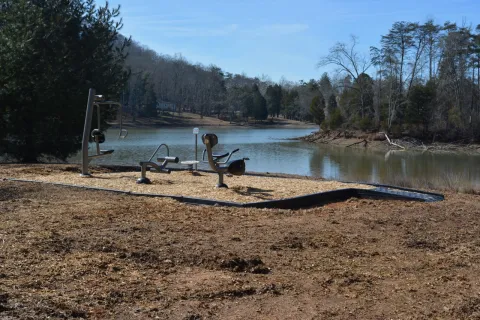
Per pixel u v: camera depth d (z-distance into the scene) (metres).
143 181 10.45
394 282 4.78
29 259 4.91
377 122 54.09
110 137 48.19
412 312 4.04
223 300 4.15
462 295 4.45
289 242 6.02
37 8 16.89
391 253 5.79
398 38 56.19
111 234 6.05
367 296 4.38
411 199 9.73
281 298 4.26
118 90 18.52
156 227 6.55
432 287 4.66
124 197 8.82
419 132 51.22
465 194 11.79
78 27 17.88
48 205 7.82
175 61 128.62
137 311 3.80
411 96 51.91
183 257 5.23
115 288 4.24
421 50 55.88
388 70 56.78
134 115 87.94
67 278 4.42
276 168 25.38
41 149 17.81
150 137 49.44
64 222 6.61
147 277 4.60
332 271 5.03
